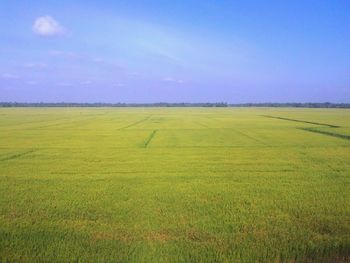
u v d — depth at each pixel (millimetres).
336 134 52469
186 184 21656
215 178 23453
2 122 83750
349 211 16281
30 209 16609
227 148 38812
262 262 11625
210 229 14141
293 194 19219
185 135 53406
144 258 11727
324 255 12156
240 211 16281
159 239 13180
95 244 12719
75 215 15805
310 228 14250
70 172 25469
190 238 13328
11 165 28266
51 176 24078
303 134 53719
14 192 19734
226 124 76625
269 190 20125
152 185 21406
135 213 16016
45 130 61812
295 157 32250
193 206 17047
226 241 13031
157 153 35125
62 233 13695
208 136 51875
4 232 13766
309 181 22453
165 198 18406
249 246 12586
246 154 34250
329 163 29000
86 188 20656
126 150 37281
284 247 12477
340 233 13742
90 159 31328
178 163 29312
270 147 39344
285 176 24031
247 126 70500
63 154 34312
